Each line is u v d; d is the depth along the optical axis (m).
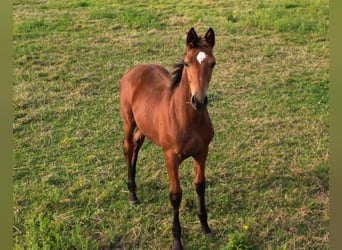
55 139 6.48
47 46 9.75
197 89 3.71
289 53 9.14
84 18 11.62
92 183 5.54
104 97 7.66
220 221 4.85
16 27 10.56
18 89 7.84
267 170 5.65
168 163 4.33
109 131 6.66
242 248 4.39
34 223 4.83
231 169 5.71
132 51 9.45
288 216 4.89
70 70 8.63
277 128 6.57
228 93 7.61
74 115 7.10
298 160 5.82
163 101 4.33
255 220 4.82
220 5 12.57
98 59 9.09
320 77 8.03
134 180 5.26
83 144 6.38
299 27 10.20
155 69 5.10
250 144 6.23
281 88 7.73
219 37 10.09
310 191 5.28
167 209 5.07
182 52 9.28
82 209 5.14
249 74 8.30
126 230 4.77
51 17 11.70
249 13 11.67
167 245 4.59
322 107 7.09
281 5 12.20
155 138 4.59
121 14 11.55
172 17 11.48
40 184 5.53
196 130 4.11
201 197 4.56
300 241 4.54
